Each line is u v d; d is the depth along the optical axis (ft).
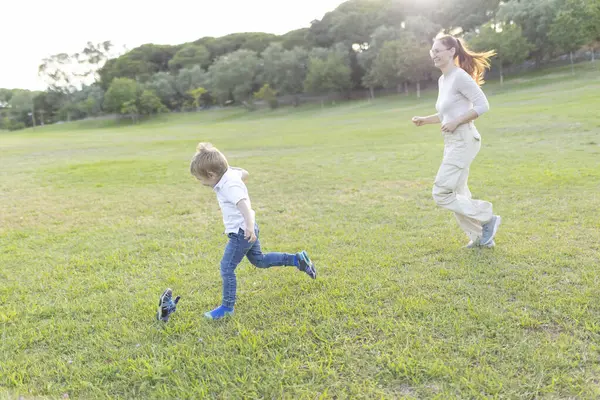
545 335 9.40
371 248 15.64
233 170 11.23
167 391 8.32
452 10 220.43
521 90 132.05
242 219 10.80
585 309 10.13
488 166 29.63
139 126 224.53
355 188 26.35
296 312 11.14
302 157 41.86
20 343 10.27
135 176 35.12
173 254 16.14
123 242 18.07
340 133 68.08
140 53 347.56
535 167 27.96
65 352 9.99
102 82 322.96
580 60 172.55
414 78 189.37
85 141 88.02
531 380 8.04
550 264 12.92
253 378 8.53
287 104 245.65
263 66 259.19
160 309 10.77
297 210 22.09
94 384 8.76
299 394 8.11
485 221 14.28
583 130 41.86
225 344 9.78
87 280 14.05
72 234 19.57
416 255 14.61
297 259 12.05
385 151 41.78
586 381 7.90
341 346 9.49
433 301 11.19
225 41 350.84
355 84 238.07
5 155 60.34
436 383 8.18
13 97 322.55
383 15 236.63
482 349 8.98
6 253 17.17
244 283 13.11
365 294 11.74
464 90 13.33
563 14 151.43
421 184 26.21
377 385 8.23
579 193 20.94
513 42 155.63
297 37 304.09
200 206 24.12
